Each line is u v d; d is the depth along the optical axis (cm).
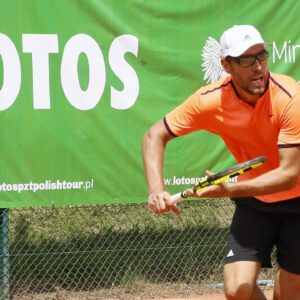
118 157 1898
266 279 2147
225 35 1194
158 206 1192
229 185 1130
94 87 1875
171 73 1953
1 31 1794
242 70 1169
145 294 2034
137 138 1917
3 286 1862
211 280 2141
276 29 2061
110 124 1891
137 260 2127
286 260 1302
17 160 1803
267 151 1242
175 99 1958
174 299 2005
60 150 1842
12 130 1800
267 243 1299
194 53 1973
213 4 1988
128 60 1908
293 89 1176
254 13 2033
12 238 2109
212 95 1242
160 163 1268
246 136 1239
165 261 2142
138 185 1920
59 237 2162
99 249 2139
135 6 1912
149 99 1931
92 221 2266
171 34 1950
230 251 1294
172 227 2255
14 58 1802
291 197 1277
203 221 2297
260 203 1299
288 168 1149
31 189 1816
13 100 1800
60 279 2045
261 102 1188
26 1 1811
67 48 1850
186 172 1969
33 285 2012
